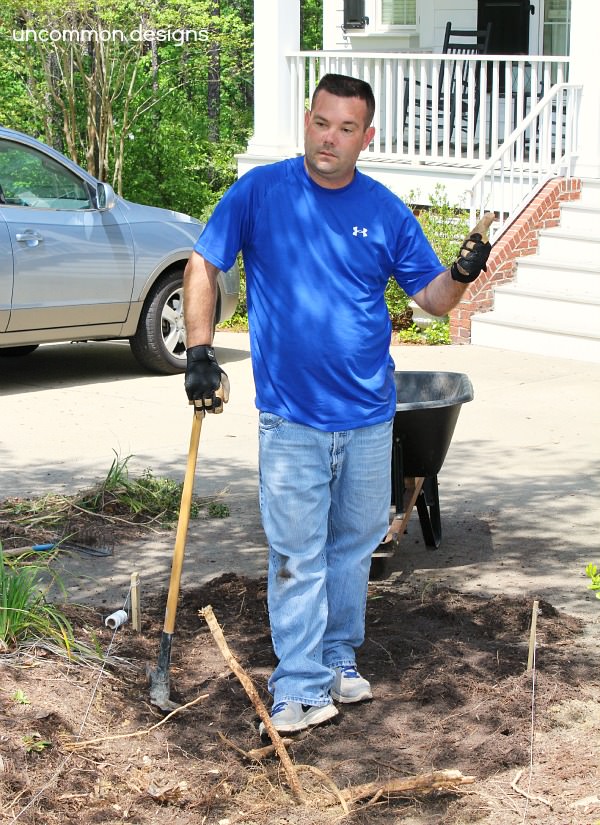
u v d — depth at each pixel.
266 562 5.73
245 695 4.30
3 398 9.40
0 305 9.18
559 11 15.27
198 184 22.52
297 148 14.73
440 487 7.03
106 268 9.78
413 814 3.59
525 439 8.09
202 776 3.76
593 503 6.73
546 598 5.29
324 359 3.94
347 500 4.16
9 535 6.01
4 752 3.68
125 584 5.42
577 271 11.40
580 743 3.97
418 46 16.69
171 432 8.29
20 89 21.45
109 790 3.65
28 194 9.45
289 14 14.45
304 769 3.81
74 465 7.41
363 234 3.95
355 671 4.32
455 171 13.16
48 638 4.48
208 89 26.41
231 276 10.74
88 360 11.16
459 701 4.26
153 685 4.18
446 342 11.70
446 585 5.45
